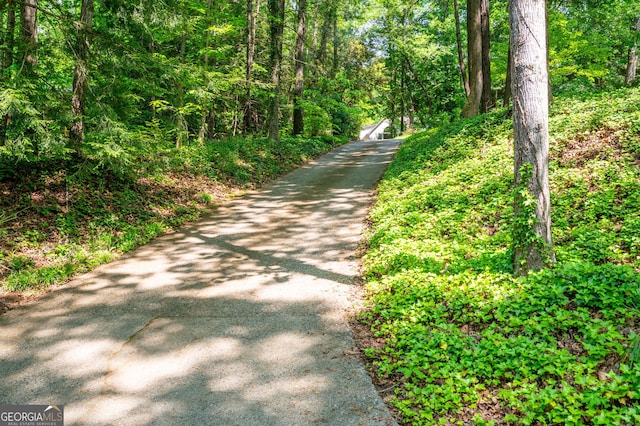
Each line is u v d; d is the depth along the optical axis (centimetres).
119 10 1102
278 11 2270
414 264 708
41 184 1038
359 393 428
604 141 991
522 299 525
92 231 959
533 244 588
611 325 443
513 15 581
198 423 391
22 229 880
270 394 431
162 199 1241
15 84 854
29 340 550
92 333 568
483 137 1428
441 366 447
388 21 3244
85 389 445
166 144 1202
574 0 2467
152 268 820
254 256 878
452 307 554
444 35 3544
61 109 920
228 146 1925
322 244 940
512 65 593
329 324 580
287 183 1694
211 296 686
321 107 3241
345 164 2138
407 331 516
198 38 1777
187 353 514
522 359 426
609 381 383
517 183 600
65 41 978
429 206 1017
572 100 1354
